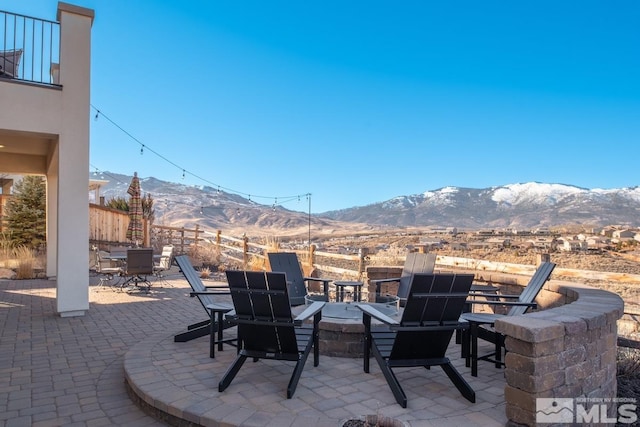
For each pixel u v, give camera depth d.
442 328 3.24
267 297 3.33
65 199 6.59
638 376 4.24
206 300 4.91
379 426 2.61
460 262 7.52
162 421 3.13
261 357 3.48
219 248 15.23
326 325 4.35
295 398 3.22
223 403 3.07
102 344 5.14
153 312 7.01
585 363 2.83
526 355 2.51
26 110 6.32
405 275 6.36
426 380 3.70
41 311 7.03
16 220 14.30
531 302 4.10
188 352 4.44
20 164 10.12
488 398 3.28
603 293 4.20
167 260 10.59
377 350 3.48
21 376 4.06
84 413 3.26
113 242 15.10
